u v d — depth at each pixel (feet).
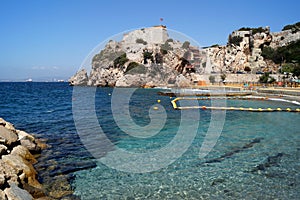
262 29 354.13
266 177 28.68
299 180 27.81
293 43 320.91
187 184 27.14
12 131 38.47
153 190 25.84
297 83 178.81
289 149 39.34
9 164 26.68
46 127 59.06
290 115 76.43
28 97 181.06
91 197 24.31
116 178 28.76
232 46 323.16
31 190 24.14
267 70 297.94
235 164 32.94
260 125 59.93
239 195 24.54
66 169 31.32
